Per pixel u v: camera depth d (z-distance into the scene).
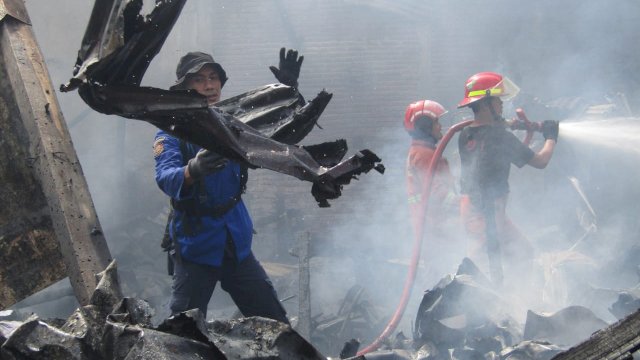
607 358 1.84
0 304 2.94
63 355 2.01
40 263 2.95
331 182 2.05
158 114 1.75
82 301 2.80
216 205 3.23
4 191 2.98
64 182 2.90
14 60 2.97
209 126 1.86
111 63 1.68
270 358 2.07
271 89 2.78
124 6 1.62
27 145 2.95
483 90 5.21
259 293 3.38
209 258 3.24
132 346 1.95
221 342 2.04
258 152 1.98
